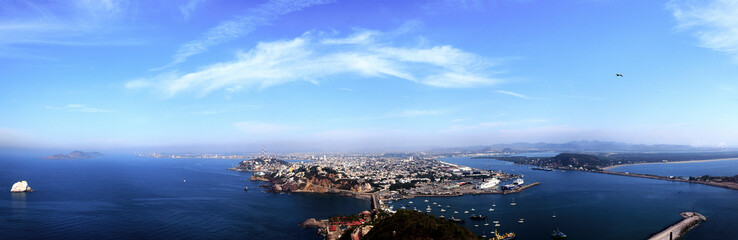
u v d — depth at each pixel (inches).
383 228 6791.3
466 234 6653.5
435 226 6535.4
